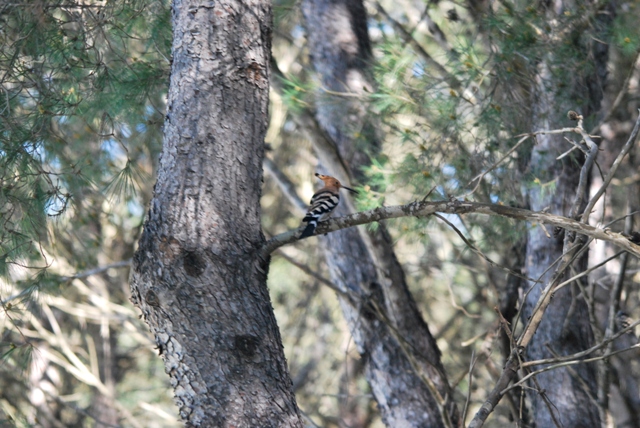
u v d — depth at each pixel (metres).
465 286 18.75
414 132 10.87
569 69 11.04
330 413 23.56
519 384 7.79
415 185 10.52
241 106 8.13
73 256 14.24
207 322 7.35
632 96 13.50
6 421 13.45
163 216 7.66
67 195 10.16
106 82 10.91
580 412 11.65
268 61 8.58
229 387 7.21
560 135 11.53
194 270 7.45
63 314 23.59
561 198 11.86
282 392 7.39
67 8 10.92
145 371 24.67
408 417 12.57
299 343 24.14
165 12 11.55
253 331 7.45
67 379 23.50
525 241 13.14
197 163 7.81
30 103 11.00
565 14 11.05
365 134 11.87
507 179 11.26
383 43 11.37
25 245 10.09
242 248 7.73
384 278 12.48
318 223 8.09
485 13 11.62
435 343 13.05
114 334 24.61
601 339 10.34
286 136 21.45
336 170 11.75
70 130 12.13
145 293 7.51
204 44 8.19
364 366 13.13
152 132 12.47
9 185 9.96
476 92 11.08
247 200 7.95
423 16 13.83
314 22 13.66
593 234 7.35
